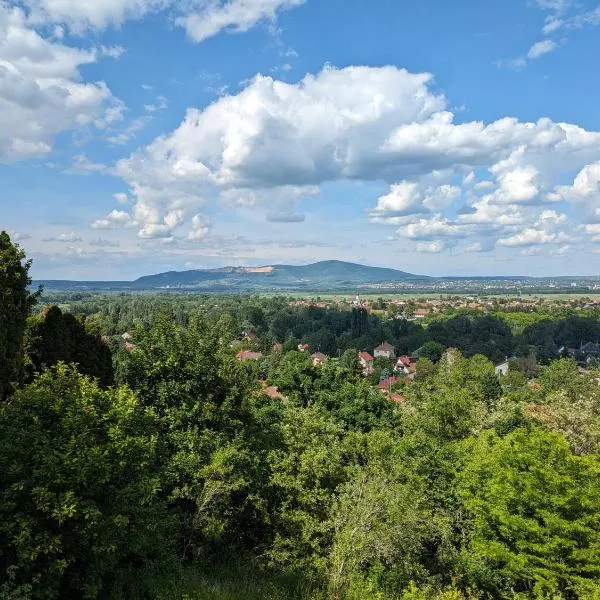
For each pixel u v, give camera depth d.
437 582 15.94
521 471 16.22
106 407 10.16
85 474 8.15
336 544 14.21
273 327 145.25
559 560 14.66
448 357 93.94
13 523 7.52
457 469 20.70
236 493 15.21
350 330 153.25
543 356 123.31
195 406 14.40
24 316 16.66
